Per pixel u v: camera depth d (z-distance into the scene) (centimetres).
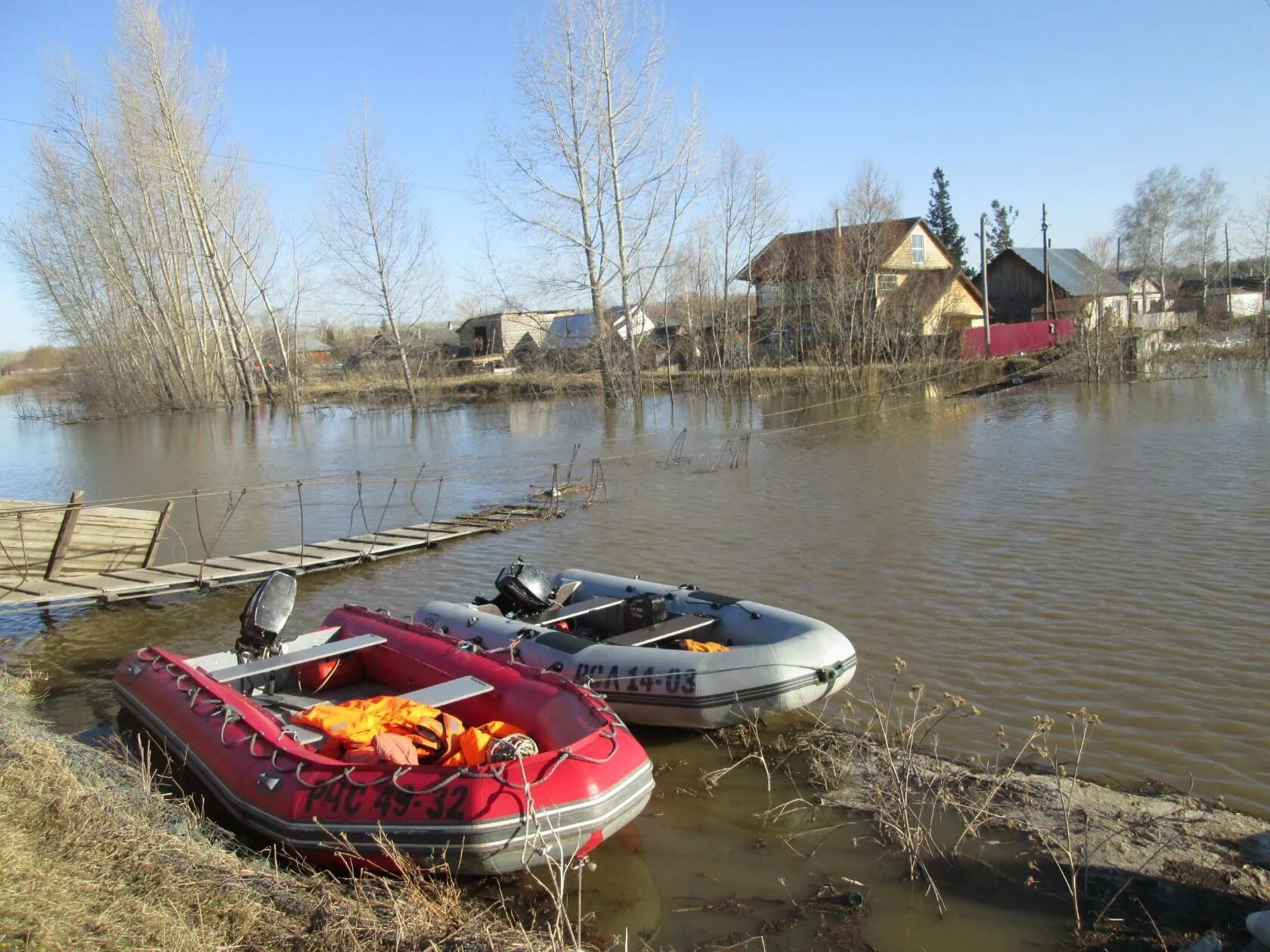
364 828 474
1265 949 405
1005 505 1327
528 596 778
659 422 2747
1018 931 439
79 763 571
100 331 4106
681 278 3559
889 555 1098
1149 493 1335
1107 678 715
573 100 3012
